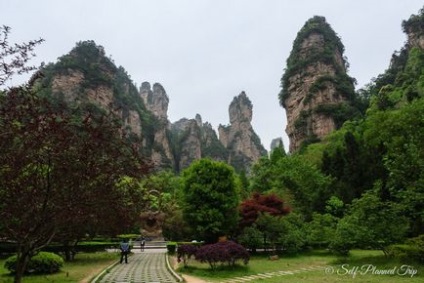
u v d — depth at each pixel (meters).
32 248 11.34
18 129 9.34
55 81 93.69
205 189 29.67
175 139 161.25
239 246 20.11
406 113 36.81
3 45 9.65
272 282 15.37
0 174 9.40
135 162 11.80
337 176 48.22
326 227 30.67
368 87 102.94
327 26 112.81
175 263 24.22
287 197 41.75
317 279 15.97
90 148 10.21
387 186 25.31
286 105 106.19
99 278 17.03
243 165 158.00
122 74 153.00
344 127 75.06
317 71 101.38
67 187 10.23
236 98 181.88
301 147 90.12
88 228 14.88
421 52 81.44
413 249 19.06
